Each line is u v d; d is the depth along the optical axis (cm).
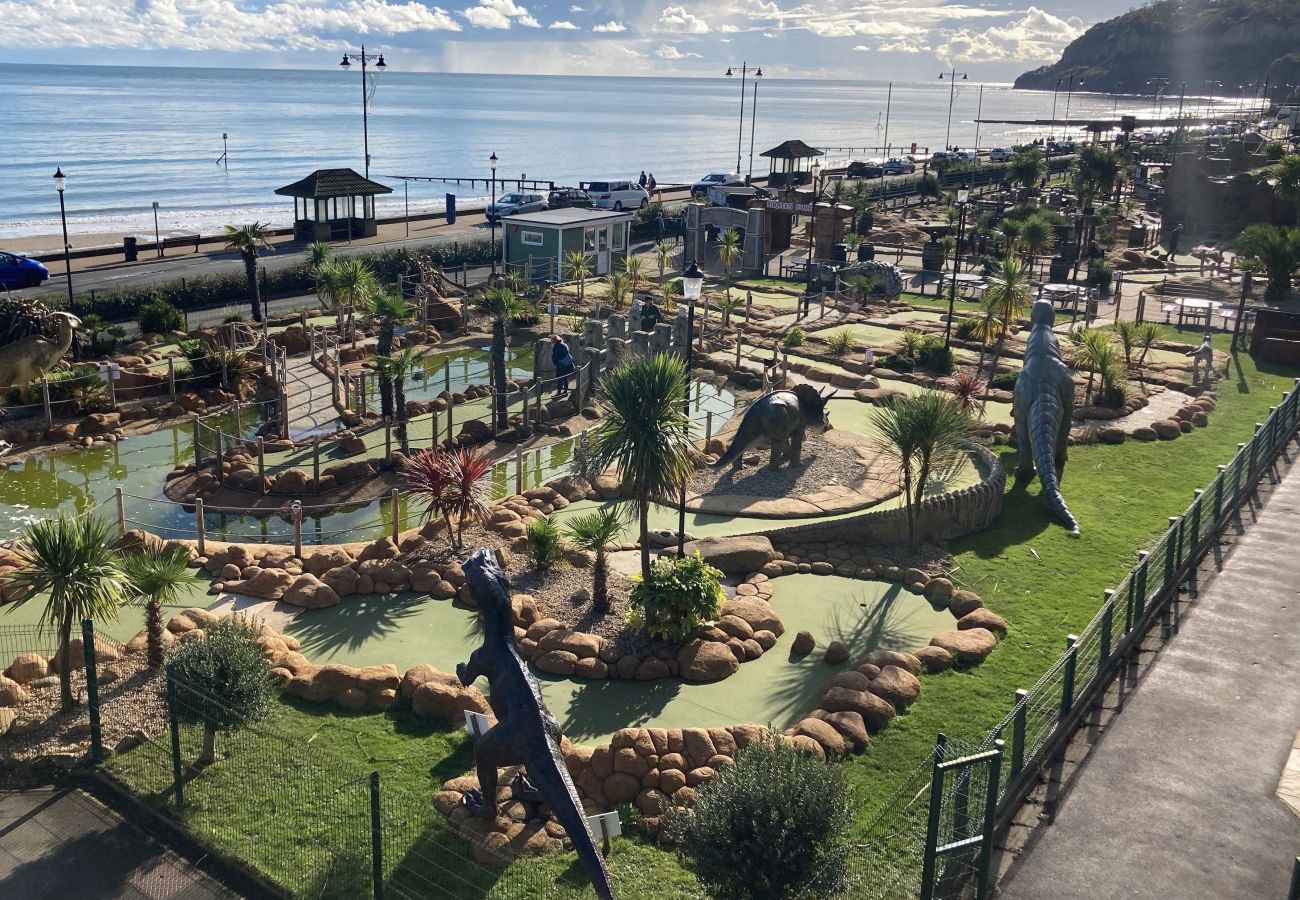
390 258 5416
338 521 2594
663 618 1877
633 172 15138
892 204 8931
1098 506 2661
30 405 3083
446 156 16775
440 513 2533
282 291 5109
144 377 3372
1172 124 16775
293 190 6456
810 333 4453
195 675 1532
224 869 1391
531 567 2177
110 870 1388
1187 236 7569
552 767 1324
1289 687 1795
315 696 1720
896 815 1446
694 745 1545
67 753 1582
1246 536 2419
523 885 1317
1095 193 8675
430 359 4059
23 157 13575
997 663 1884
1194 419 3341
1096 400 3431
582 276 4966
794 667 1881
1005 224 6159
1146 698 1755
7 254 4875
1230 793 1518
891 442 2481
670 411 1953
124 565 1770
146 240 7194
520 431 3133
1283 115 14662
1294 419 3177
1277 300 5219
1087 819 1459
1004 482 2633
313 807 1454
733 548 2252
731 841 1205
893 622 2050
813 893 1205
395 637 1952
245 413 3316
